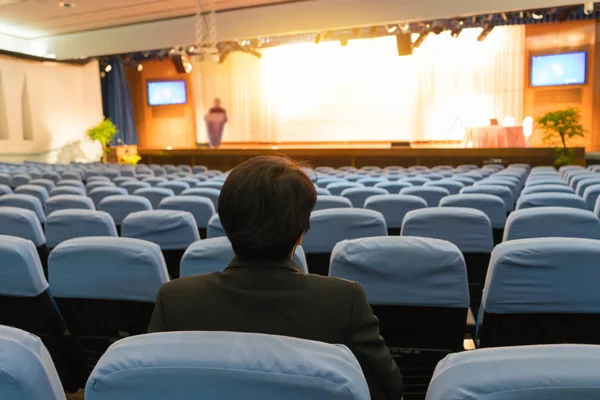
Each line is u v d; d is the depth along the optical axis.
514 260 1.69
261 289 1.14
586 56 14.45
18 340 0.91
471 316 2.18
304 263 2.00
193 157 14.70
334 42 16.98
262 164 1.23
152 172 10.05
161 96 18.41
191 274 2.00
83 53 15.81
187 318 1.14
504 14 12.26
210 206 3.87
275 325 1.10
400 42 13.09
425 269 1.78
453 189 5.29
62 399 0.97
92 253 1.91
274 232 1.16
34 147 15.75
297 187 1.19
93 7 13.08
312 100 17.39
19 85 15.23
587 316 1.73
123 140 18.14
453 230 2.72
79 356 2.18
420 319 1.87
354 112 17.03
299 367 0.73
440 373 0.76
